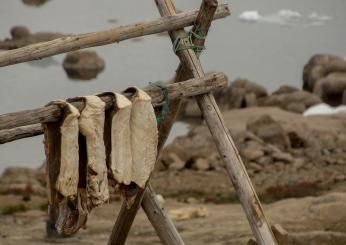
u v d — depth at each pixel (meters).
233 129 43.50
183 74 11.11
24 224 22.59
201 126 44.25
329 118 48.69
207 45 76.94
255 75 69.31
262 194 29.33
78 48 10.23
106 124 9.18
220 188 33.00
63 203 9.18
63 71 65.00
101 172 8.97
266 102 54.56
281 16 87.94
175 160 36.66
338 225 18.61
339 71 60.12
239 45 77.56
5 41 67.38
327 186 30.75
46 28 79.94
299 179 33.84
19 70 65.00
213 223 21.38
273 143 40.28
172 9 11.19
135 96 9.27
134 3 90.62
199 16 10.95
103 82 64.06
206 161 36.62
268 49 76.75
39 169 38.19
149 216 11.48
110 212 24.23
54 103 8.91
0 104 57.66
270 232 10.54
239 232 19.16
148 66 69.06
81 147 9.03
